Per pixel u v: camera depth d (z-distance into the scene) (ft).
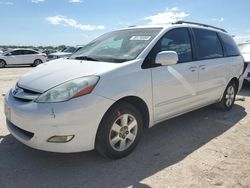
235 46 20.26
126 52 13.14
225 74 18.21
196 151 13.02
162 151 12.96
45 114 10.12
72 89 10.40
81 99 10.30
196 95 15.67
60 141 10.33
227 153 12.84
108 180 10.43
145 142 13.97
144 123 13.20
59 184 10.12
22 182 10.19
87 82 10.61
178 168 11.38
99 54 13.85
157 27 14.53
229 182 10.37
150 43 13.14
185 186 10.08
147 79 12.35
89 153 12.49
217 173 11.00
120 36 15.01
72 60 13.58
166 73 13.28
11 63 71.46
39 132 10.31
